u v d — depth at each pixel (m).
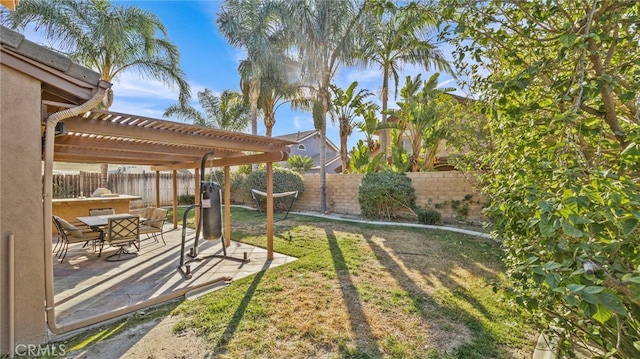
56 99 2.77
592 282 1.19
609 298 1.07
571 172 1.40
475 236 6.93
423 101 10.02
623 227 1.17
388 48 10.98
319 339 2.76
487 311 3.27
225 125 16.64
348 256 5.39
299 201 12.56
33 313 2.45
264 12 11.16
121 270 4.66
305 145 25.31
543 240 1.56
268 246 5.27
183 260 4.94
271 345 2.66
